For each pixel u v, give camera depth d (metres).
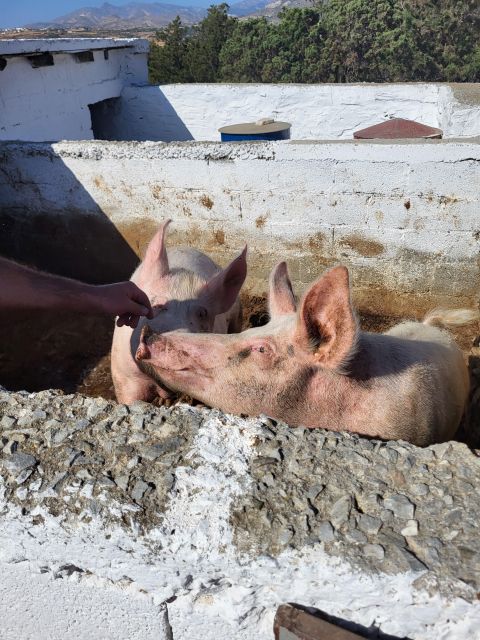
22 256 3.42
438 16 12.57
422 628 0.83
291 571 0.85
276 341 1.40
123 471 1.00
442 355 1.64
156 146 2.96
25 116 3.89
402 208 2.70
